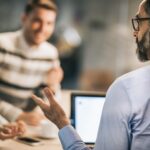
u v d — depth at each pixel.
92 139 2.34
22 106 3.41
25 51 3.49
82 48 6.21
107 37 6.31
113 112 1.43
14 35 3.53
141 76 1.46
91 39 6.30
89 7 6.54
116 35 6.27
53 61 3.57
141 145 1.39
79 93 2.37
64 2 6.41
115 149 1.41
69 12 6.36
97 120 2.35
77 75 6.03
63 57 6.03
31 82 3.47
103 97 2.36
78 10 6.42
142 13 1.48
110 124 1.42
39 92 3.39
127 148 1.42
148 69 1.47
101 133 1.44
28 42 3.48
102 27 6.37
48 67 3.53
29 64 3.49
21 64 3.49
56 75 3.48
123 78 1.47
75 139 1.57
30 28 3.39
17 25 6.27
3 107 2.93
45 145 2.45
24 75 3.48
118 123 1.41
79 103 2.36
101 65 6.22
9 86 3.47
